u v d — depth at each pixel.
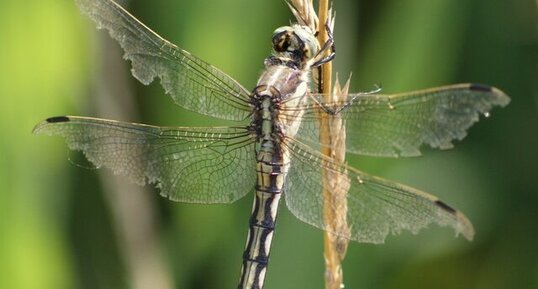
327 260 0.92
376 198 0.92
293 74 0.94
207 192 0.94
